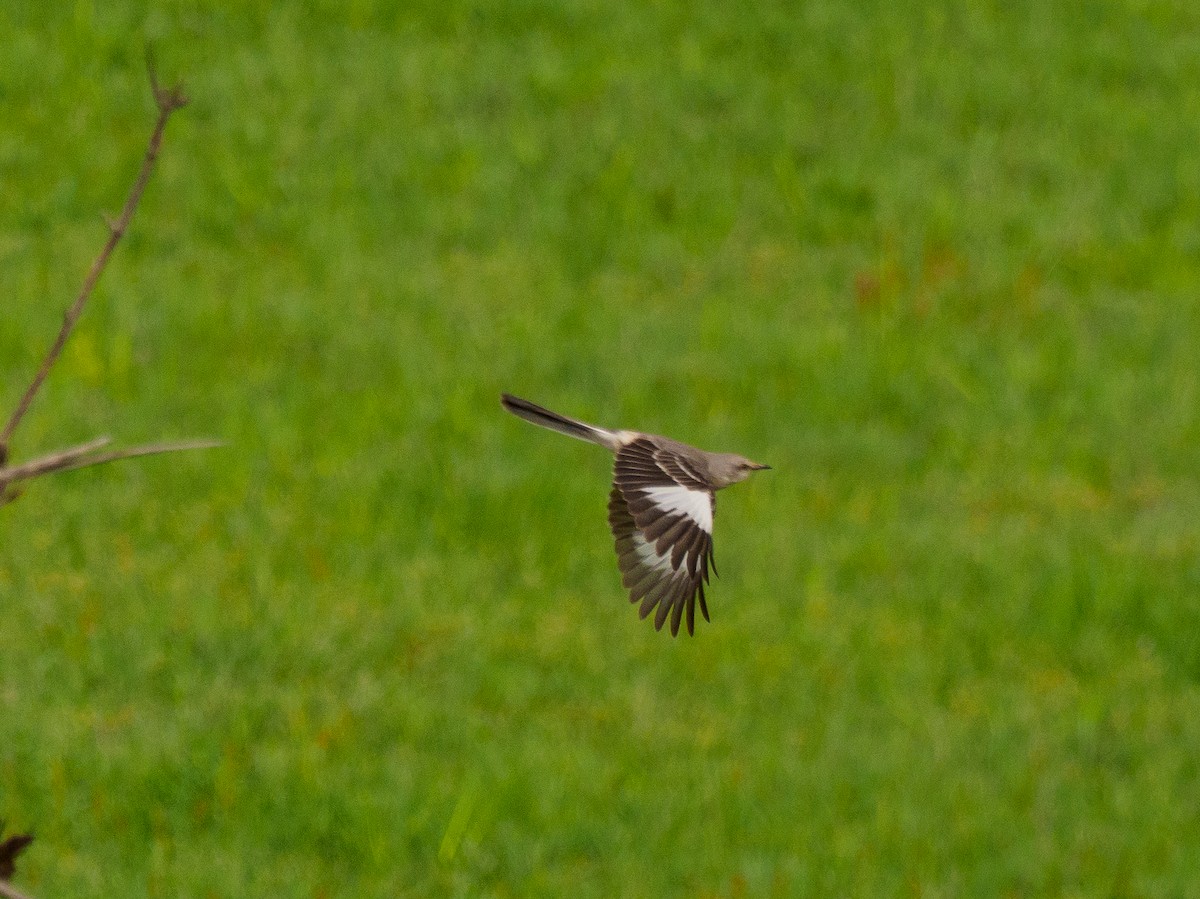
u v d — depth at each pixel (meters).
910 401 18.19
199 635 13.12
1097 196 22.89
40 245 19.80
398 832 11.39
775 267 20.88
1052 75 25.48
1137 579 14.91
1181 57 26.33
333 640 13.27
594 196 21.86
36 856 10.84
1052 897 11.40
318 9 24.95
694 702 13.16
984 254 21.42
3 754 11.72
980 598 14.86
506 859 11.23
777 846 11.55
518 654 13.52
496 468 15.88
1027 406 18.33
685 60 24.61
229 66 23.47
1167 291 21.17
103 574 13.90
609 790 11.90
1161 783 12.48
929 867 11.43
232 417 16.50
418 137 22.47
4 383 16.75
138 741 11.96
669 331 19.06
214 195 21.08
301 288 19.38
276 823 11.37
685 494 6.68
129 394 16.97
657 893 10.98
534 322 18.84
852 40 25.61
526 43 24.80
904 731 13.02
